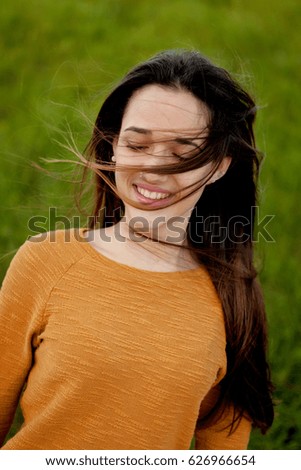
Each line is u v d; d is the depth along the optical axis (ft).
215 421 7.70
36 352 6.55
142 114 6.09
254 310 7.27
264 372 7.69
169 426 6.54
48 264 6.45
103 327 6.25
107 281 6.43
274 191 16.01
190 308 6.62
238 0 22.20
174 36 19.44
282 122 17.88
